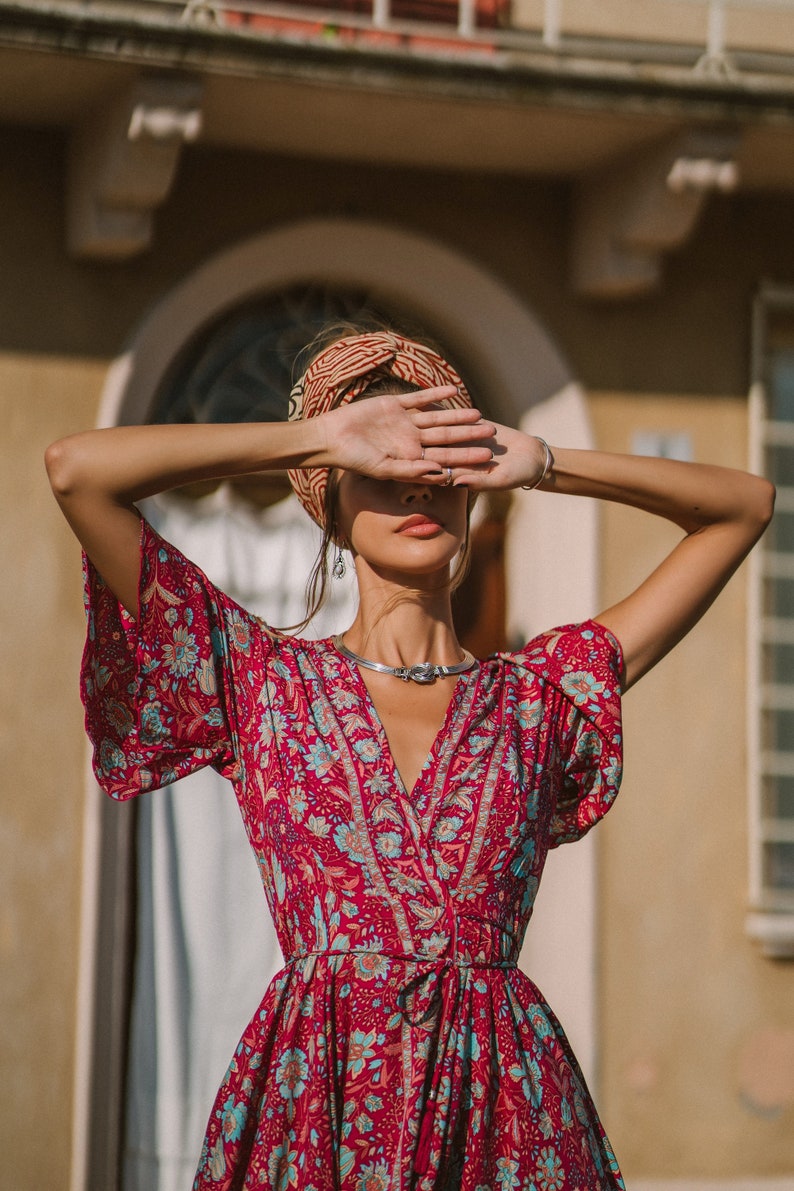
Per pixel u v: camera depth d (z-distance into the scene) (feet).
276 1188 5.39
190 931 16.24
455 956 5.55
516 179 17.31
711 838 17.31
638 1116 16.85
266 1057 5.63
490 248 17.20
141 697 5.93
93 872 15.71
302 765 5.74
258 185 16.58
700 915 17.20
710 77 15.38
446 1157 5.37
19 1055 15.55
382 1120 5.37
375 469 5.75
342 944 5.54
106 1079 15.87
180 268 16.33
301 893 5.63
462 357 17.95
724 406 17.66
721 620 17.56
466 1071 5.48
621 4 17.99
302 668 6.03
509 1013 5.62
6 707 15.74
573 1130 5.64
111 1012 15.92
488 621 17.69
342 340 6.39
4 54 14.17
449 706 5.95
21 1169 15.48
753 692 17.48
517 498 17.61
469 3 15.89
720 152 15.69
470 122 15.66
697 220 16.66
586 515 17.12
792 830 17.76
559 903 16.99
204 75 14.52
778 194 17.92
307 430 5.80
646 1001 16.99
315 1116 5.36
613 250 16.71
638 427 17.44
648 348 17.51
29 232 15.98
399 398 5.85
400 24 15.56
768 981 17.26
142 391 16.24
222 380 16.78
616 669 6.34
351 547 6.27
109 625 6.02
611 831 17.11
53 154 16.07
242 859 16.43
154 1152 15.89
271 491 16.70
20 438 15.88
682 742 17.35
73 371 16.01
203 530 16.52
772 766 17.67
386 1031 5.43
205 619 6.00
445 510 6.02
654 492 6.44
